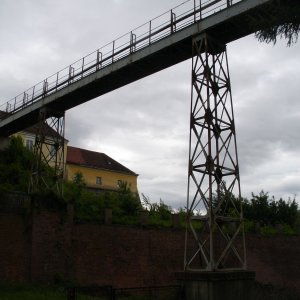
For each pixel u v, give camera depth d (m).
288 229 39.62
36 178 27.73
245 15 18.83
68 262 23.91
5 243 22.19
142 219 28.14
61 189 27.67
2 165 32.78
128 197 31.61
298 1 13.16
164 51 21.81
